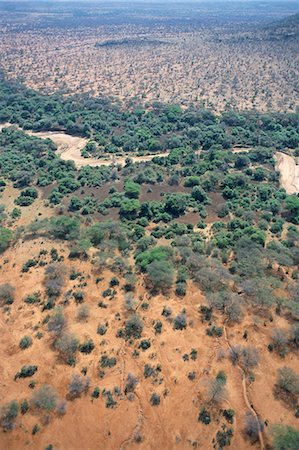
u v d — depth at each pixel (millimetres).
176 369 66625
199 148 166875
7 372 66375
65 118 191000
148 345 70438
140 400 62156
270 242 99625
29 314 77562
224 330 73750
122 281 85938
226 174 139375
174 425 59031
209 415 60062
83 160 160875
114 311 78062
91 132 183625
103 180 138875
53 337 72188
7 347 70875
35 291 83000
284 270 90688
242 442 57281
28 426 58594
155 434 58094
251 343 71188
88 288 84000
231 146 167250
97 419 59750
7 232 99438
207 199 123250
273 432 57906
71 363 67375
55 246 97125
